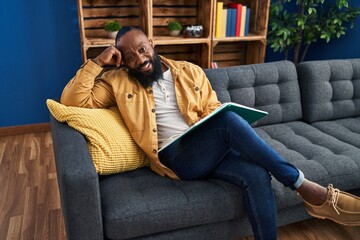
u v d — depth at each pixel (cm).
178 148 150
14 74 274
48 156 251
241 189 140
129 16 277
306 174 151
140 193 134
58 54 280
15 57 270
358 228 175
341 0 284
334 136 196
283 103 211
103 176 149
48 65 280
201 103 168
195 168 145
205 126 147
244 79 198
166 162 153
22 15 262
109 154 143
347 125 210
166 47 299
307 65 212
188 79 167
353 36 309
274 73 205
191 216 133
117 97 155
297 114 213
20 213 186
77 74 153
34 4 262
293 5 333
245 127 138
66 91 153
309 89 211
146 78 157
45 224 178
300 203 156
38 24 268
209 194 136
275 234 136
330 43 328
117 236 125
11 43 266
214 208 135
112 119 152
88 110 148
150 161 156
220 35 285
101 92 158
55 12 269
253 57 318
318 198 137
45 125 295
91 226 120
